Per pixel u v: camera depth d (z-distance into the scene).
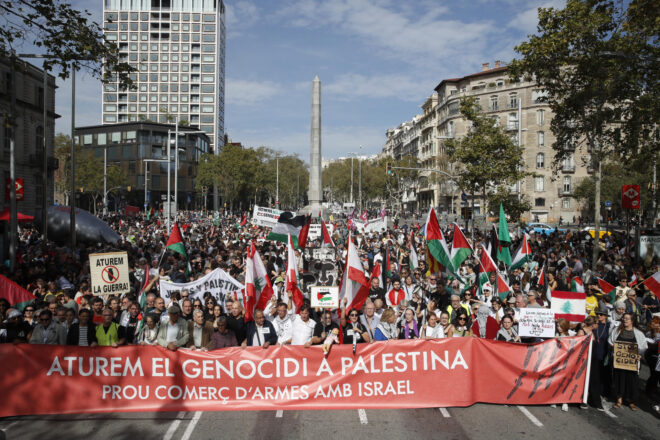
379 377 8.12
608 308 10.80
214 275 12.11
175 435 7.11
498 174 28.64
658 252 20.08
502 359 8.30
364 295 8.95
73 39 12.80
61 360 7.84
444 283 11.98
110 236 27.64
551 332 8.61
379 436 7.14
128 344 8.22
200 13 134.00
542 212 70.38
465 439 7.08
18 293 10.31
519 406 8.35
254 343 8.52
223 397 7.99
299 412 8.02
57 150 68.62
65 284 13.21
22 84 39.28
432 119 94.25
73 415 7.77
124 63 14.02
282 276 13.41
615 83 18.17
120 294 10.55
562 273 14.79
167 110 133.12
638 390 8.79
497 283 12.05
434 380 8.17
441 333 8.81
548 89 21.67
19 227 34.38
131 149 96.81
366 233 34.59
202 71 134.50
